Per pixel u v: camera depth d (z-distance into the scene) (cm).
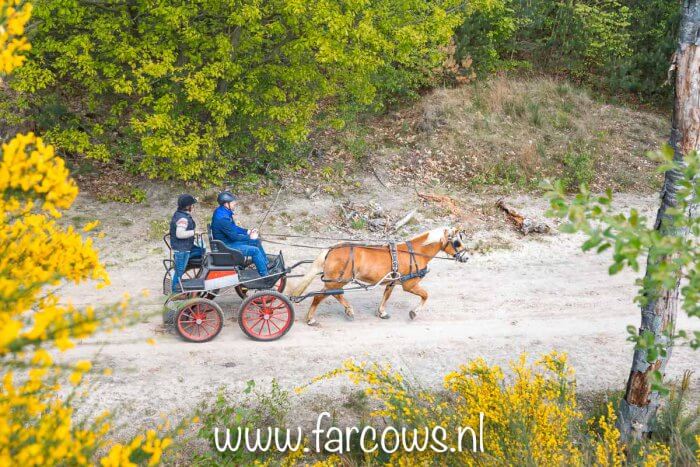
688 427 755
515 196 1634
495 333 1027
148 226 1344
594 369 933
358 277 998
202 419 762
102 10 1354
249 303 938
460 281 1218
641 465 653
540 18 2172
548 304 1136
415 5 1480
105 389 812
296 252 1291
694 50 655
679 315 1123
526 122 1917
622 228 355
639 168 1809
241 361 906
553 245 1398
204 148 1462
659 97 2159
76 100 1683
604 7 2234
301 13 1294
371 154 1766
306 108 1503
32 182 330
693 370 943
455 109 1911
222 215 952
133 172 1541
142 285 1098
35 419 385
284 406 803
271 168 1636
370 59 1407
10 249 367
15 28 342
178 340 951
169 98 1325
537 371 909
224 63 1325
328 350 949
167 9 1234
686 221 376
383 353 948
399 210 1505
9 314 332
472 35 2098
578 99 2056
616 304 1147
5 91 1451
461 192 1636
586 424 757
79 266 384
